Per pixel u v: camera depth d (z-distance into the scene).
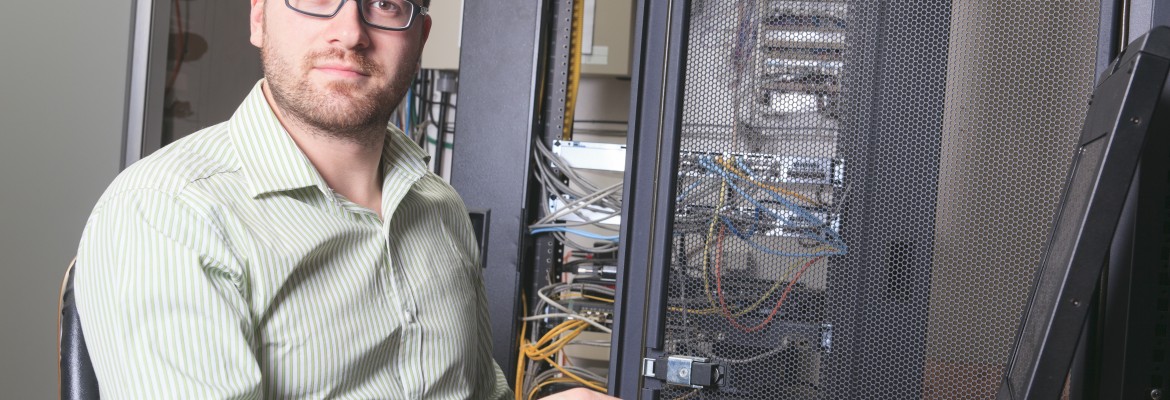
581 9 1.94
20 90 2.07
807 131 1.11
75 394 0.92
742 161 1.13
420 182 1.18
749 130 1.13
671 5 1.13
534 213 1.91
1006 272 1.05
